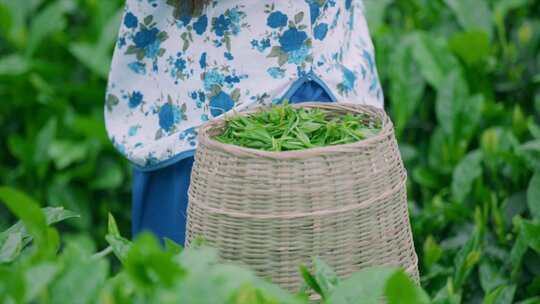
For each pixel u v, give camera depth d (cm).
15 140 356
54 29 371
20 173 360
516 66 335
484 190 292
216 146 193
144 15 230
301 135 199
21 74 362
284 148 197
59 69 367
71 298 154
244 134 201
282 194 188
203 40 223
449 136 309
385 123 200
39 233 178
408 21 351
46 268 156
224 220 193
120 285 161
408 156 324
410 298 155
